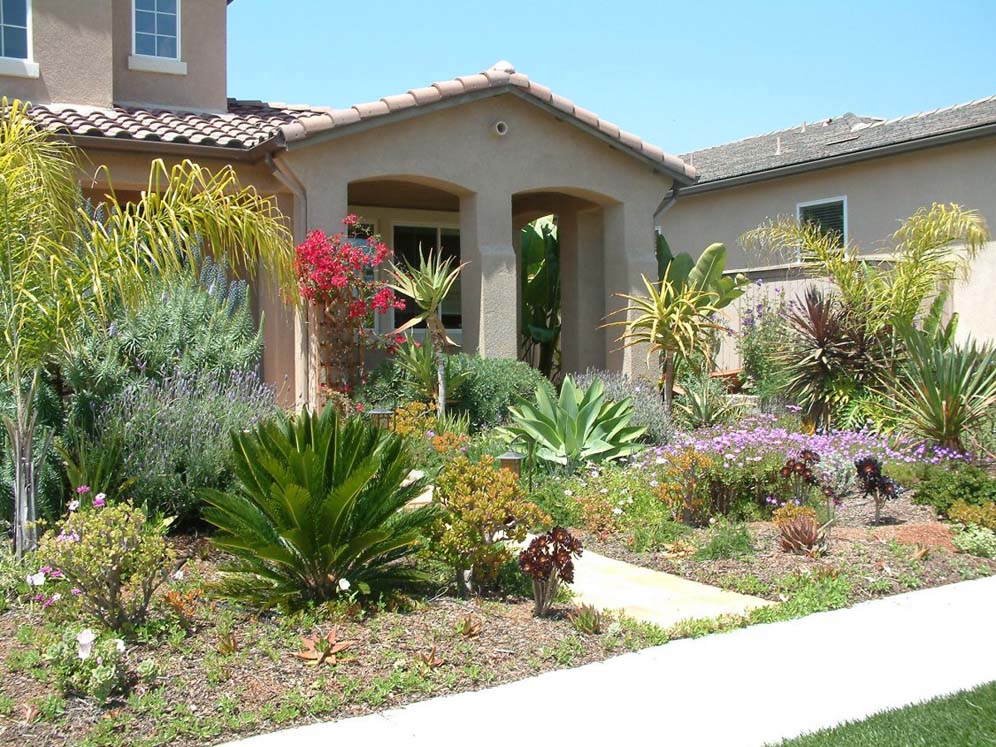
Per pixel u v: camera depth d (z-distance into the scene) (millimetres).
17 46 14195
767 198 22203
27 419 7414
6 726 4922
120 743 4781
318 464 6715
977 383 12047
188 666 5645
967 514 9352
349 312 13398
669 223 24734
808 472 9586
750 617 6973
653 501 9914
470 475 7266
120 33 15273
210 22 15898
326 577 6750
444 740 4945
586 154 15773
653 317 13570
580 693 5594
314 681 5504
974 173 18125
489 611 6785
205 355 9797
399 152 14156
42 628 6211
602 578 8047
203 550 8055
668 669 5996
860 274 15406
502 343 14984
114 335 9297
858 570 8016
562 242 17609
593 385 11688
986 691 5602
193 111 15711
